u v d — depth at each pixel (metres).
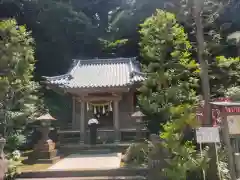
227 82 9.23
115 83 13.25
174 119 6.75
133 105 15.16
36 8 23.30
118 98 14.04
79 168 8.46
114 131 13.73
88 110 15.22
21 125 11.74
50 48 24.70
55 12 23.64
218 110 6.90
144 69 8.17
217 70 8.97
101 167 8.49
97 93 14.02
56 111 20.52
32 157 10.04
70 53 25.98
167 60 7.63
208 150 6.54
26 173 8.06
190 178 6.42
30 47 10.51
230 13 17.66
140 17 25.92
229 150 6.14
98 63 17.52
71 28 24.83
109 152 12.28
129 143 13.23
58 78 13.89
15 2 22.22
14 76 9.79
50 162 9.73
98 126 15.11
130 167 8.30
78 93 13.69
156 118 8.89
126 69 16.08
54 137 14.68
